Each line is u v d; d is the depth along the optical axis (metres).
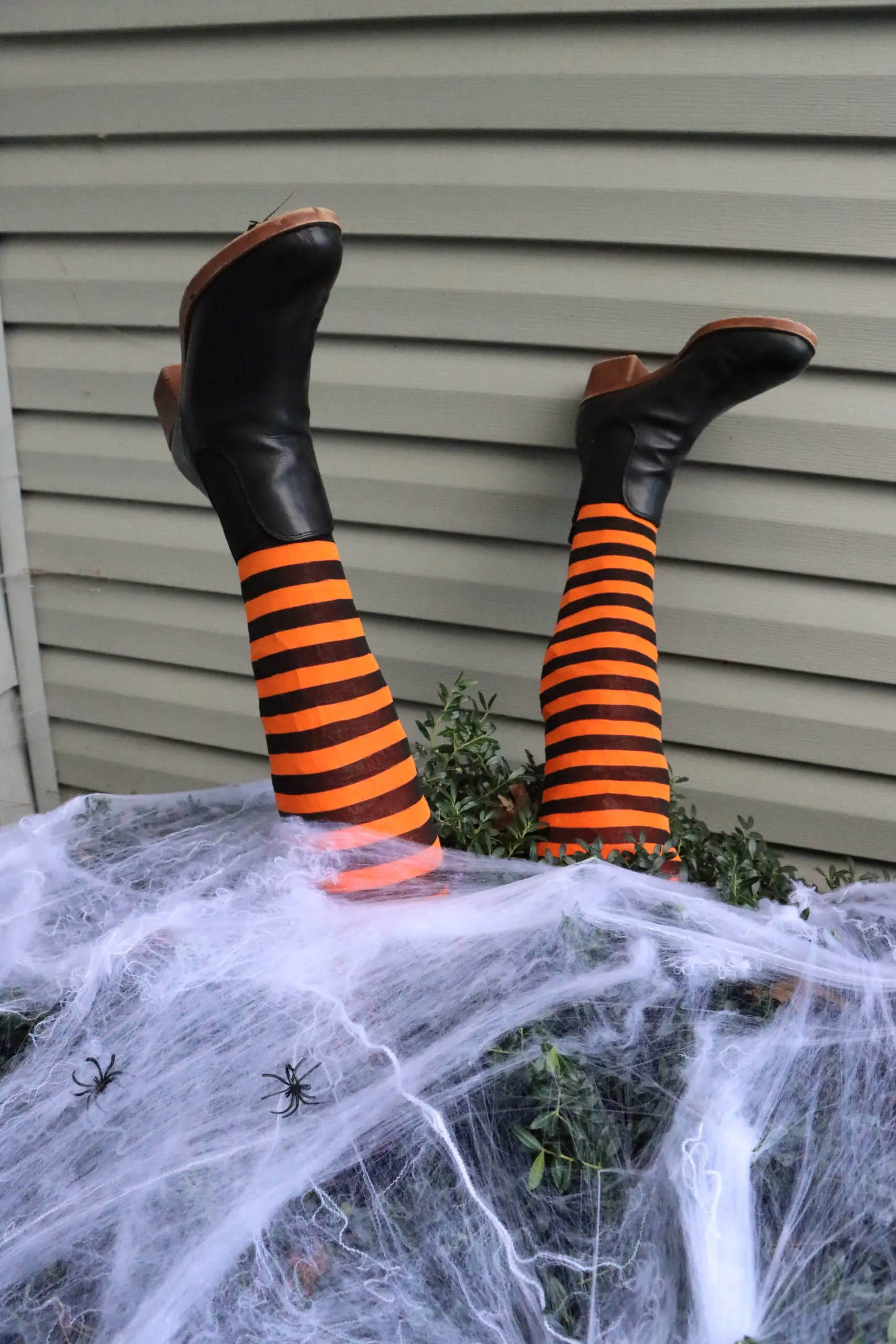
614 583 1.09
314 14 1.18
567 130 1.16
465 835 1.05
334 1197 0.74
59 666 1.57
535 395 1.26
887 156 1.09
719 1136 0.75
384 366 1.30
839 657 1.26
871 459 1.19
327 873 0.90
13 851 1.07
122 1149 0.76
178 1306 0.69
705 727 1.34
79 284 1.37
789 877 1.13
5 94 1.31
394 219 1.23
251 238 0.82
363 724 0.91
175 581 1.47
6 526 1.51
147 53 1.25
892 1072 0.81
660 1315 0.68
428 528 1.35
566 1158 0.73
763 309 1.17
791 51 1.08
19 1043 0.84
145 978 0.85
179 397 0.98
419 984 0.85
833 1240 0.71
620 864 0.98
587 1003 0.83
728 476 1.24
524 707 1.38
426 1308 0.69
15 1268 0.72
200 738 1.54
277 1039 0.81
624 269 1.19
